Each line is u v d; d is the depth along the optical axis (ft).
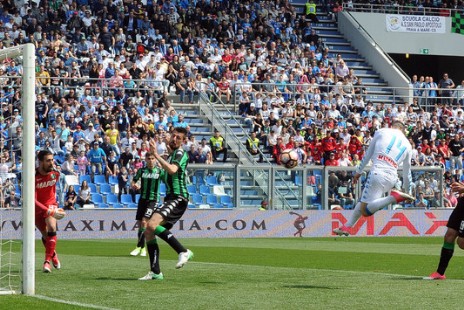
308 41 319.47
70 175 212.64
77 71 254.06
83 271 104.42
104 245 170.91
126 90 251.39
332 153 245.86
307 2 343.67
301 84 276.00
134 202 219.20
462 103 309.83
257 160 245.65
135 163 221.25
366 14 335.88
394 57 365.40
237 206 216.74
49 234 102.17
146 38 283.59
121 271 104.47
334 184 222.48
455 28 344.28
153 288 84.23
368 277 96.63
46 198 103.60
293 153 121.70
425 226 223.30
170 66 265.54
